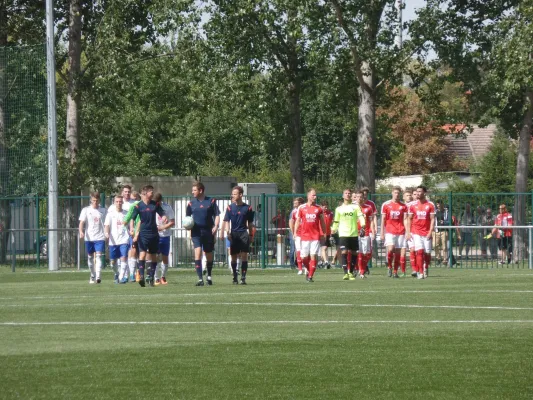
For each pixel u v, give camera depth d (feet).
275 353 90.79
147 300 152.87
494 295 159.43
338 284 197.16
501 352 91.56
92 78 348.38
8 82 325.21
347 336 102.68
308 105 444.55
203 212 197.98
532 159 531.50
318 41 322.96
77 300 154.81
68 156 355.97
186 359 87.25
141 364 84.58
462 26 338.13
